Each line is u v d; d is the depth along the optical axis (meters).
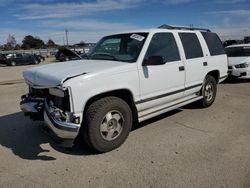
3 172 4.04
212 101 7.36
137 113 5.12
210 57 6.98
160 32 5.64
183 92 6.09
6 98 9.33
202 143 4.92
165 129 5.68
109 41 5.79
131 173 3.93
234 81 12.01
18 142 5.16
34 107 4.84
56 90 4.32
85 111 4.45
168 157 4.39
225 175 3.80
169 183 3.64
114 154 4.55
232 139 5.07
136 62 4.98
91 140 4.45
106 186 3.62
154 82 5.24
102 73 4.44
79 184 3.68
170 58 5.73
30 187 3.64
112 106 4.56
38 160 4.40
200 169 3.98
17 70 24.97
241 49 12.48
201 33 6.94
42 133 5.61
